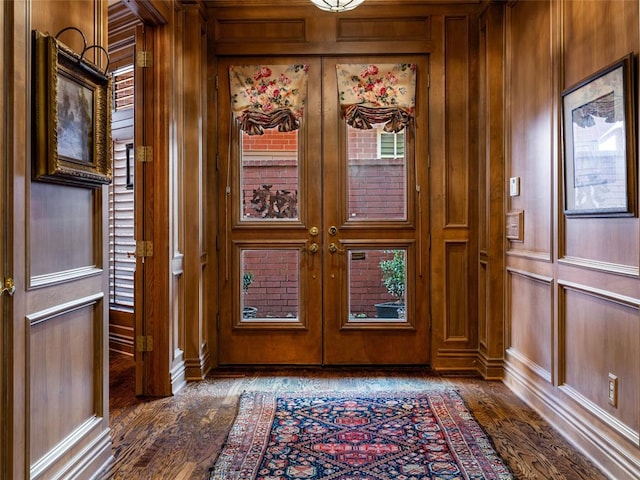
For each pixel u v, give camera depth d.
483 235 3.85
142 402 3.22
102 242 2.30
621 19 2.16
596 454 2.36
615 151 2.17
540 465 2.34
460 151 3.95
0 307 1.61
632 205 2.06
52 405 1.90
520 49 3.35
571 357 2.67
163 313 3.34
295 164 4.05
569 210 2.61
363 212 4.04
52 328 1.91
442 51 3.93
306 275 4.02
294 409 3.08
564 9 2.71
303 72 3.98
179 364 3.58
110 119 2.27
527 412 3.02
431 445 2.56
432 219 3.95
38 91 1.77
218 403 3.20
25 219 1.71
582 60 2.52
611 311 2.27
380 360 4.02
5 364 1.62
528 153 3.22
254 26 3.99
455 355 3.95
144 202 3.34
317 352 4.03
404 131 4.00
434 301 3.95
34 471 1.76
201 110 3.81
